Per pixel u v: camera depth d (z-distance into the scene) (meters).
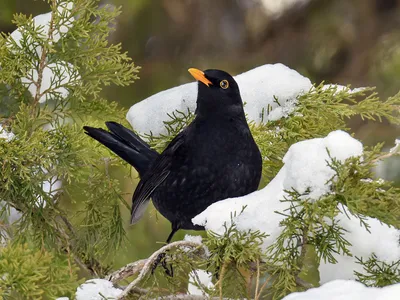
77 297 6.86
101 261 9.91
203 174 9.30
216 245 7.40
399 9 16.83
